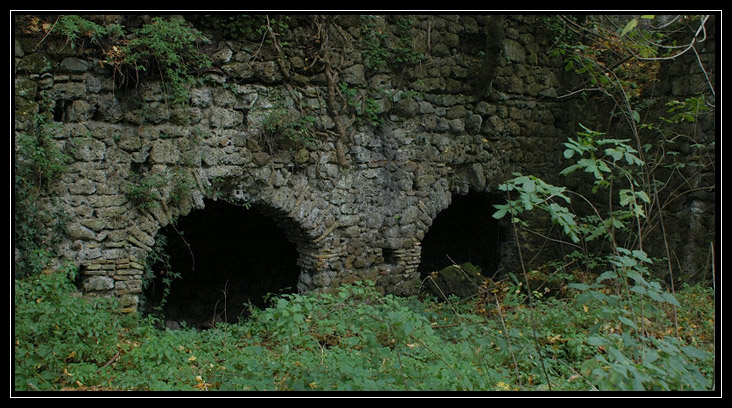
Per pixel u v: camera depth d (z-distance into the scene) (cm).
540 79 901
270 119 680
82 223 582
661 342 279
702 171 754
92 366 431
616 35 821
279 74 690
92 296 588
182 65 618
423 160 808
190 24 623
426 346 425
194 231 931
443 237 1095
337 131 741
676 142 784
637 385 237
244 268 986
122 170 604
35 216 550
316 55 709
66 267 548
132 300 612
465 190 854
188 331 599
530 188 291
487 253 1023
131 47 579
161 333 586
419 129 802
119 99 600
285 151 704
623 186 844
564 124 925
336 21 726
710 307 582
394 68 775
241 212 965
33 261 543
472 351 484
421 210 812
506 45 853
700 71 751
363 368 402
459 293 802
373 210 782
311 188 729
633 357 322
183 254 923
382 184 787
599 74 717
